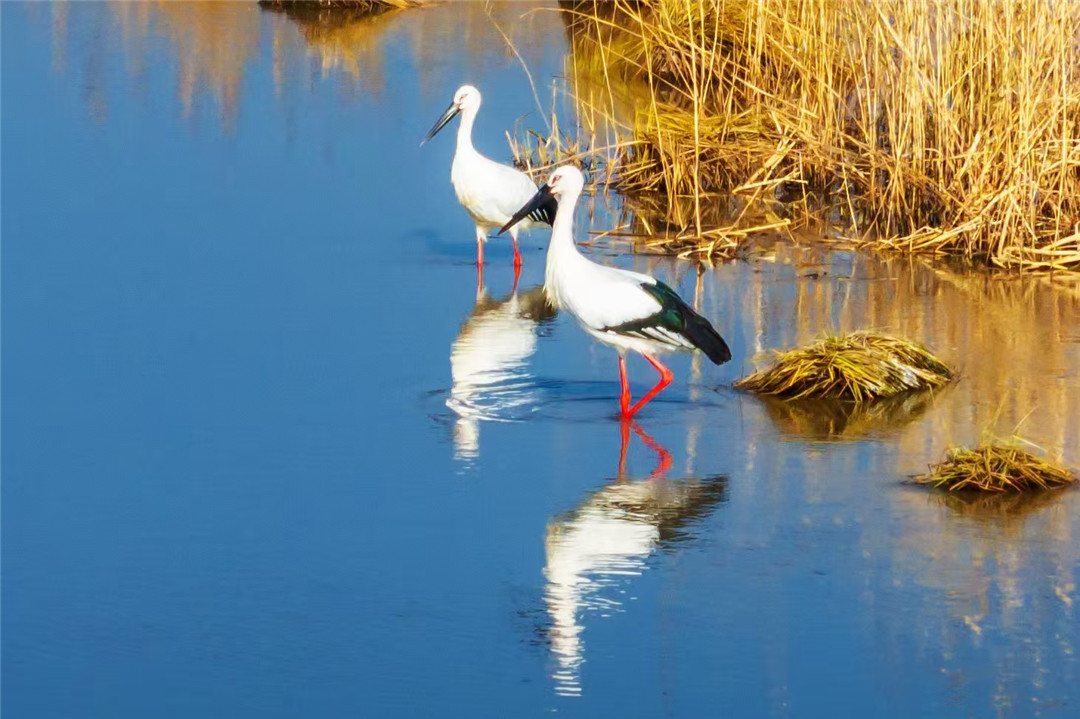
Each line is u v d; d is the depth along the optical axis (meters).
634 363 15.56
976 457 12.57
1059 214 18.69
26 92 27.39
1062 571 11.01
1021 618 10.38
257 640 10.22
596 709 9.38
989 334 16.22
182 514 12.16
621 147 23.25
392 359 15.68
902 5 19.92
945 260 19.08
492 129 25.27
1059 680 9.63
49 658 10.04
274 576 11.11
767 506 12.14
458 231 20.59
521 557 11.37
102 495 12.54
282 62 30.25
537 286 18.31
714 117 23.19
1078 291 17.77
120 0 36.28
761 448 13.33
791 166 22.17
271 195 21.80
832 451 13.23
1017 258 18.56
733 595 10.74
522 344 16.17
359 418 14.10
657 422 13.95
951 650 9.99
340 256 19.30
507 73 29.22
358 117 26.11
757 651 10.01
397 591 10.86
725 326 16.52
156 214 20.80
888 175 20.77
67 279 18.16
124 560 11.38
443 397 14.63
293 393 14.74
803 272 18.66
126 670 9.88
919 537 11.56
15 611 10.63
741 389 14.77
